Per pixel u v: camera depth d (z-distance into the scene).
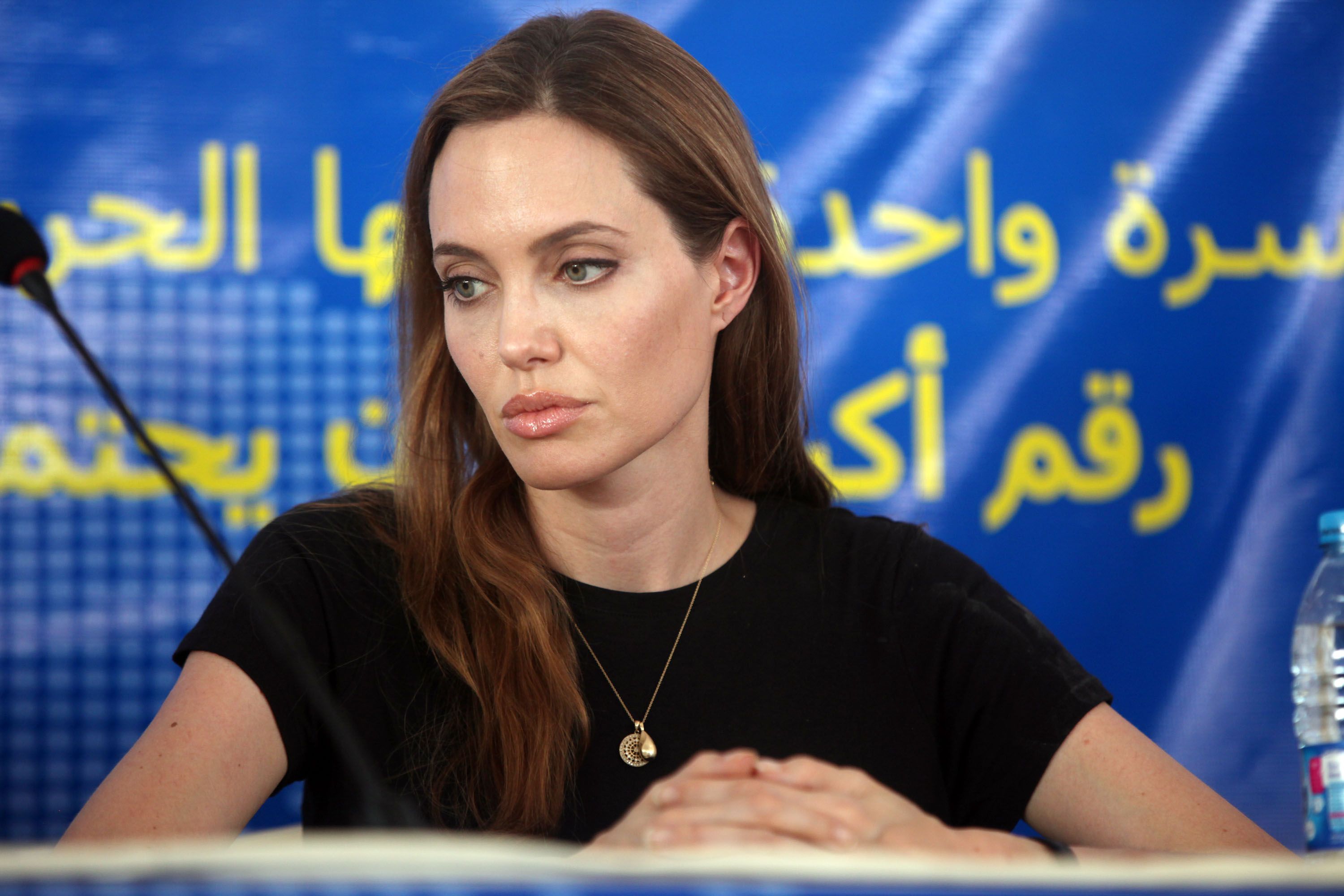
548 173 2.86
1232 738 6.74
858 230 6.92
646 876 1.18
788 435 3.64
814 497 3.70
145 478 6.46
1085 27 7.03
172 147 6.60
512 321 2.86
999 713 3.30
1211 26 6.98
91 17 6.58
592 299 2.89
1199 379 6.95
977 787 3.32
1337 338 6.98
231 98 6.66
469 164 2.92
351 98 6.71
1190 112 6.96
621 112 2.95
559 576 3.27
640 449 2.97
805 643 3.30
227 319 6.59
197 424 6.54
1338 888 1.30
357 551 3.28
